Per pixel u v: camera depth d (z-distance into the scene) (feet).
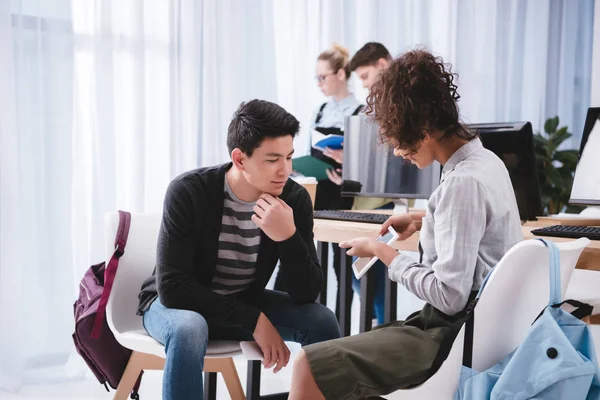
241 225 5.62
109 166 10.09
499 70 14.05
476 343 4.05
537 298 4.11
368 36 12.42
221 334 5.71
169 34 10.68
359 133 8.75
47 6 9.61
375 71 11.28
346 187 8.92
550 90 14.71
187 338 4.92
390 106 4.50
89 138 10.09
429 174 7.82
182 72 10.82
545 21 14.35
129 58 10.37
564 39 14.70
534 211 7.04
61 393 9.06
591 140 7.09
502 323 4.09
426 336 4.31
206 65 10.95
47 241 9.70
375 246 4.88
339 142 10.98
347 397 4.03
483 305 4.02
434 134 4.58
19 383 9.23
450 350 4.08
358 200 11.00
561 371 3.66
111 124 10.09
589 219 6.91
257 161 5.23
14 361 9.32
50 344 9.76
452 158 4.52
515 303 4.07
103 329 5.97
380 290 10.41
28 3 9.50
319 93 11.98
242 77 11.28
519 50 14.26
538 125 14.40
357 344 4.20
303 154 11.93
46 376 9.62
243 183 5.46
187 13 10.80
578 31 14.94
